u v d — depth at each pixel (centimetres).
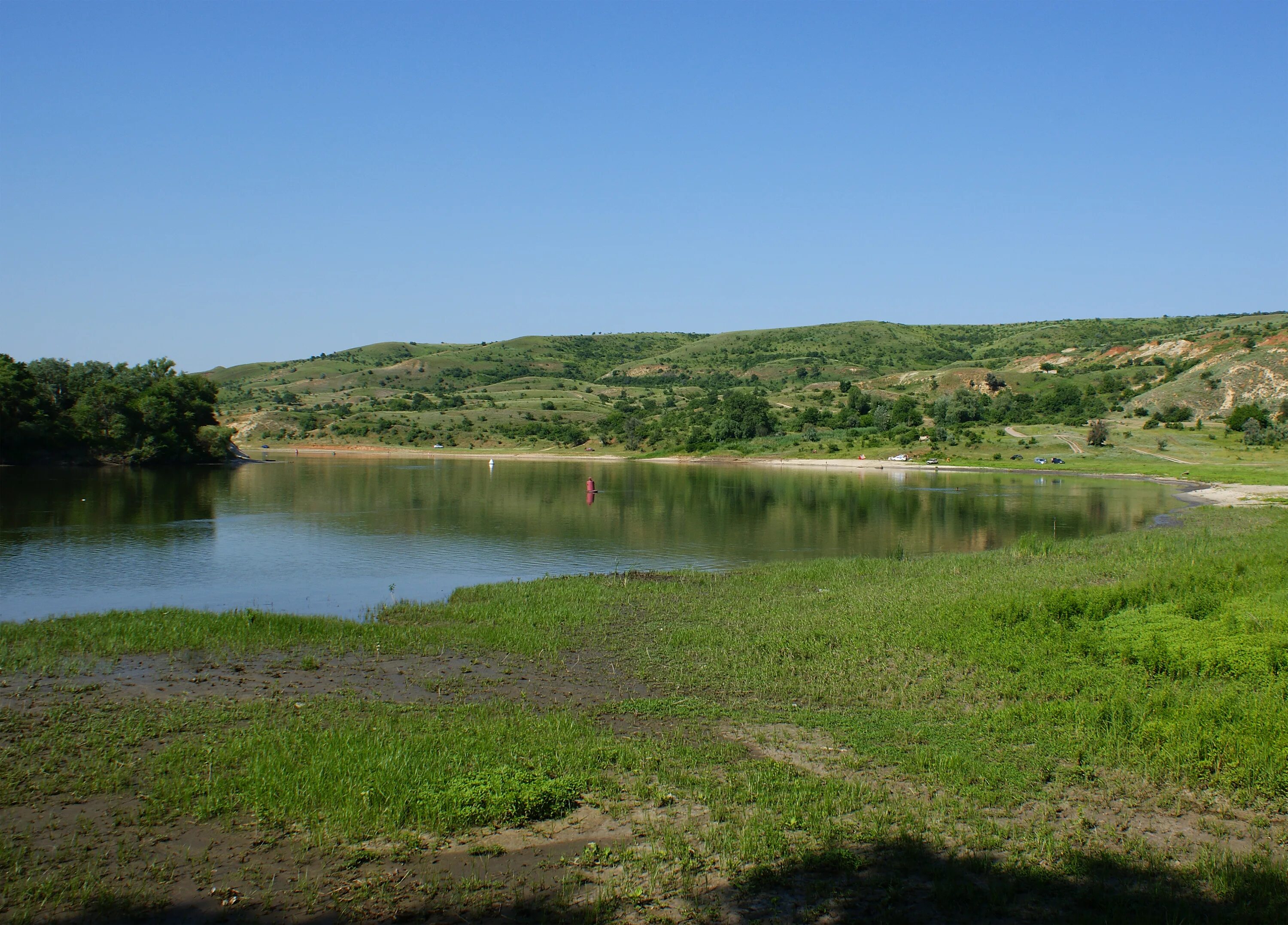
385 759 1395
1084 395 19075
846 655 2188
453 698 1889
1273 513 6162
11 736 1554
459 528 5703
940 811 1264
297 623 2589
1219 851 1137
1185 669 1855
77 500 7062
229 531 5388
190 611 2806
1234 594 2516
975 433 15100
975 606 2531
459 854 1137
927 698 1831
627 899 1020
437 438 18400
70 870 1069
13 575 3812
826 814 1255
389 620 2769
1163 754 1430
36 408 10381
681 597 3142
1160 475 10875
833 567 3806
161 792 1296
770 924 967
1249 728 1473
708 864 1105
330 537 5166
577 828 1223
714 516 6581
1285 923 954
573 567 4162
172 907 991
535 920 971
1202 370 18225
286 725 1634
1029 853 1134
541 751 1490
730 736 1625
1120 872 1084
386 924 963
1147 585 2616
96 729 1596
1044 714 1655
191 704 1773
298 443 18388
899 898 1020
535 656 2266
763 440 16125
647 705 1816
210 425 12900
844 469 13288
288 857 1120
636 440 17438
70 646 2266
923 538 5359
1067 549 4197
